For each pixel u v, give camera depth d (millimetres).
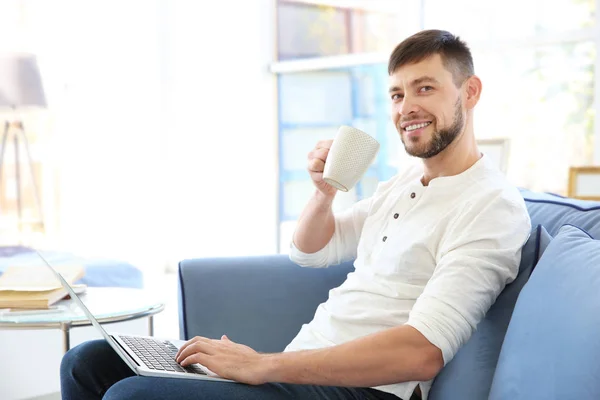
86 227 4781
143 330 2838
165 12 5094
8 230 4574
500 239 1371
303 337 1615
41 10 4602
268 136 5090
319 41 4855
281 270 1939
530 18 3793
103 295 2014
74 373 1534
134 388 1259
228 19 4977
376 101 4633
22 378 2590
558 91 3717
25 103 4402
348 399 1381
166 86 5133
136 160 4941
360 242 1669
